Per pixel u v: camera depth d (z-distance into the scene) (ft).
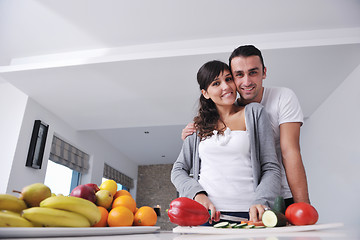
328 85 8.90
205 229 1.69
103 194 2.13
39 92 9.49
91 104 10.38
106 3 6.75
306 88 9.08
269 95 3.78
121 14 7.11
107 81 8.73
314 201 10.75
